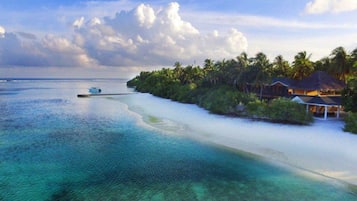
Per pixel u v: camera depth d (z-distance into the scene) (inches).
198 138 1102.4
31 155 895.1
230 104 1643.7
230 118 1518.2
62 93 3722.9
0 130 1267.2
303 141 1004.6
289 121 1370.6
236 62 2257.6
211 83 2487.7
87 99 2800.2
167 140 1084.5
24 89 4628.4
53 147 989.2
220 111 1700.3
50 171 760.3
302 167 769.6
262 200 602.9
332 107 1691.7
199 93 2326.5
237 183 688.4
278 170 759.1
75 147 992.9
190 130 1243.8
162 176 732.7
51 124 1424.7
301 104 1435.8
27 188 655.8
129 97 3002.0
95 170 771.4
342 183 669.3
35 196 615.8
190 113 1739.7
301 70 2357.3
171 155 900.6
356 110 1315.2
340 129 1199.6
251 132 1163.9
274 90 2101.4
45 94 3511.3
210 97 1945.1
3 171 755.4
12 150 948.0
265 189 653.3
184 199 609.3
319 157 836.0
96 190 649.6
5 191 637.3
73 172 755.4
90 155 901.8
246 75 2064.5
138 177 724.7
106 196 621.0
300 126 1272.1
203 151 936.9
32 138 1120.2
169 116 1636.3
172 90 2847.0
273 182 689.0
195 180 707.4
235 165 804.0
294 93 1963.6
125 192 641.0
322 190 640.4
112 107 2127.2
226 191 645.9
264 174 737.6
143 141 1074.1
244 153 903.1
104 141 1077.1
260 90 2161.7
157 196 622.2
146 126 1360.7
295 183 679.7
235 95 1699.1
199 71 3595.0
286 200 601.0
